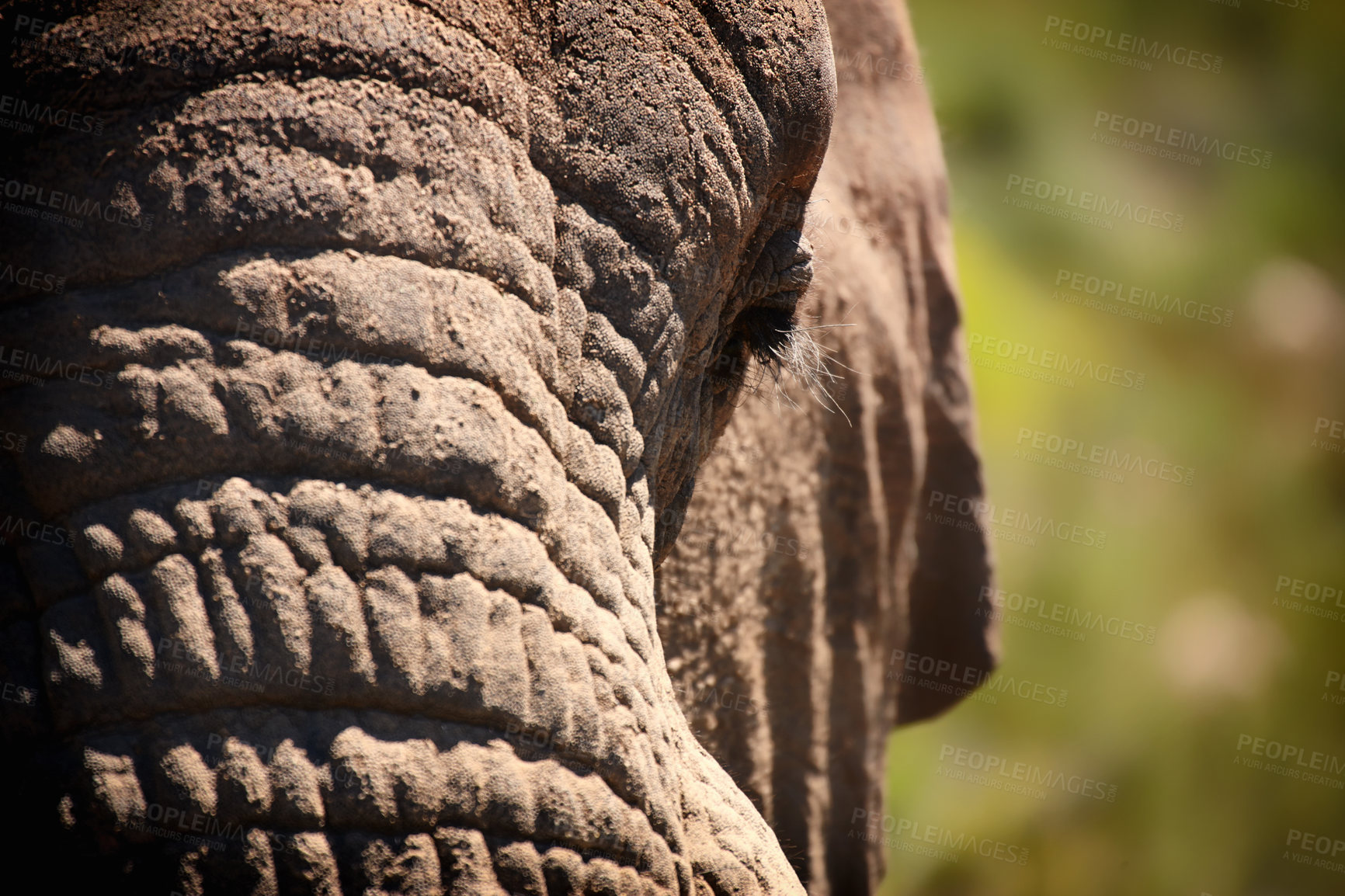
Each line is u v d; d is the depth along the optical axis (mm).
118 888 2982
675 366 3947
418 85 3256
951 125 21422
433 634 3074
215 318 3076
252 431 3041
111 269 3123
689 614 6715
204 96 3137
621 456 3752
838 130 7633
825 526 7531
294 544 3016
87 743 3008
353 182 3148
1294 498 20672
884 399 7809
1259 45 25703
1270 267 22984
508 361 3279
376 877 3016
